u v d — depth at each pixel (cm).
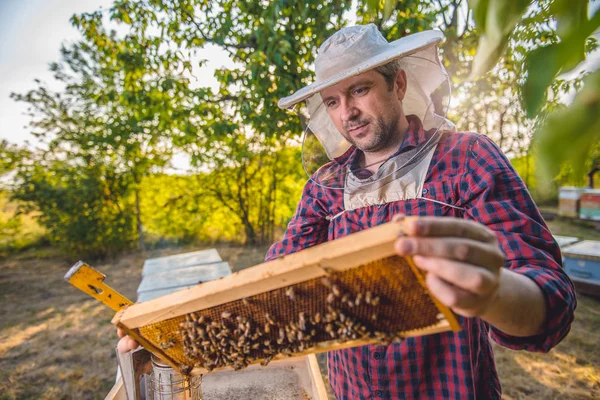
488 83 380
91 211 882
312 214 148
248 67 433
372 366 122
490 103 414
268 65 409
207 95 540
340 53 123
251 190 969
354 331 80
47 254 991
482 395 120
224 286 81
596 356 386
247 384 173
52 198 858
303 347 89
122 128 823
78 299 647
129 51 537
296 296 80
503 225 100
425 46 113
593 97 25
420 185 116
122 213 920
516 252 94
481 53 37
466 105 423
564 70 28
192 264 484
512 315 71
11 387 383
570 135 26
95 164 888
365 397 127
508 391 338
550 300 77
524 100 30
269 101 448
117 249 926
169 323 97
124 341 112
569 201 1034
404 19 360
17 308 609
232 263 823
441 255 55
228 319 91
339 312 79
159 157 907
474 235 57
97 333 505
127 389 123
